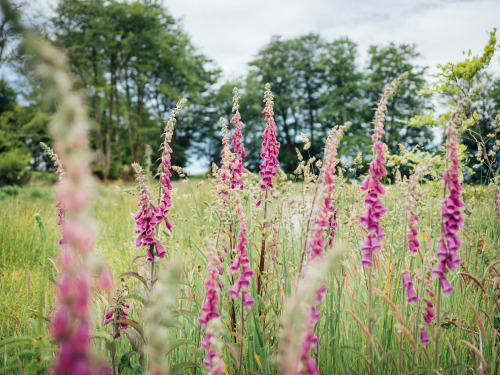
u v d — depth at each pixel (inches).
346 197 155.4
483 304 141.9
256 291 121.6
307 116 1926.7
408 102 1610.5
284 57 1913.1
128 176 1242.0
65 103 37.0
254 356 114.4
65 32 1314.0
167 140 126.6
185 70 1595.7
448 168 94.0
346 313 136.3
